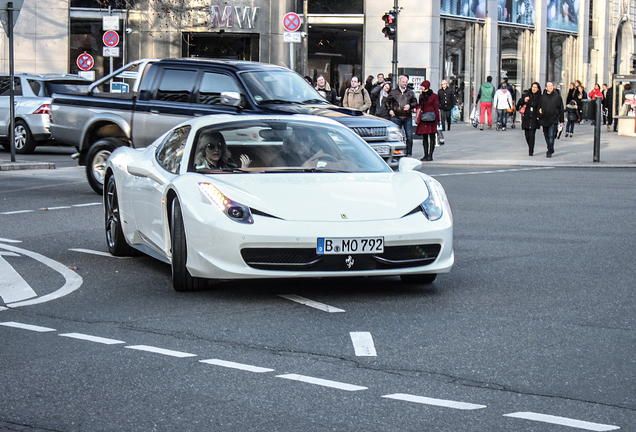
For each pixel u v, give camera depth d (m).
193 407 5.14
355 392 5.43
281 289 8.58
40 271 9.52
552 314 7.61
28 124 26.55
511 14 49.59
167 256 8.68
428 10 43.06
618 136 39.41
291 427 4.80
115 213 10.43
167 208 8.63
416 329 7.04
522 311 7.71
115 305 7.91
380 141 17.25
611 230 12.80
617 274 9.48
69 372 5.84
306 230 7.75
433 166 25.23
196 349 6.43
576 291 8.59
